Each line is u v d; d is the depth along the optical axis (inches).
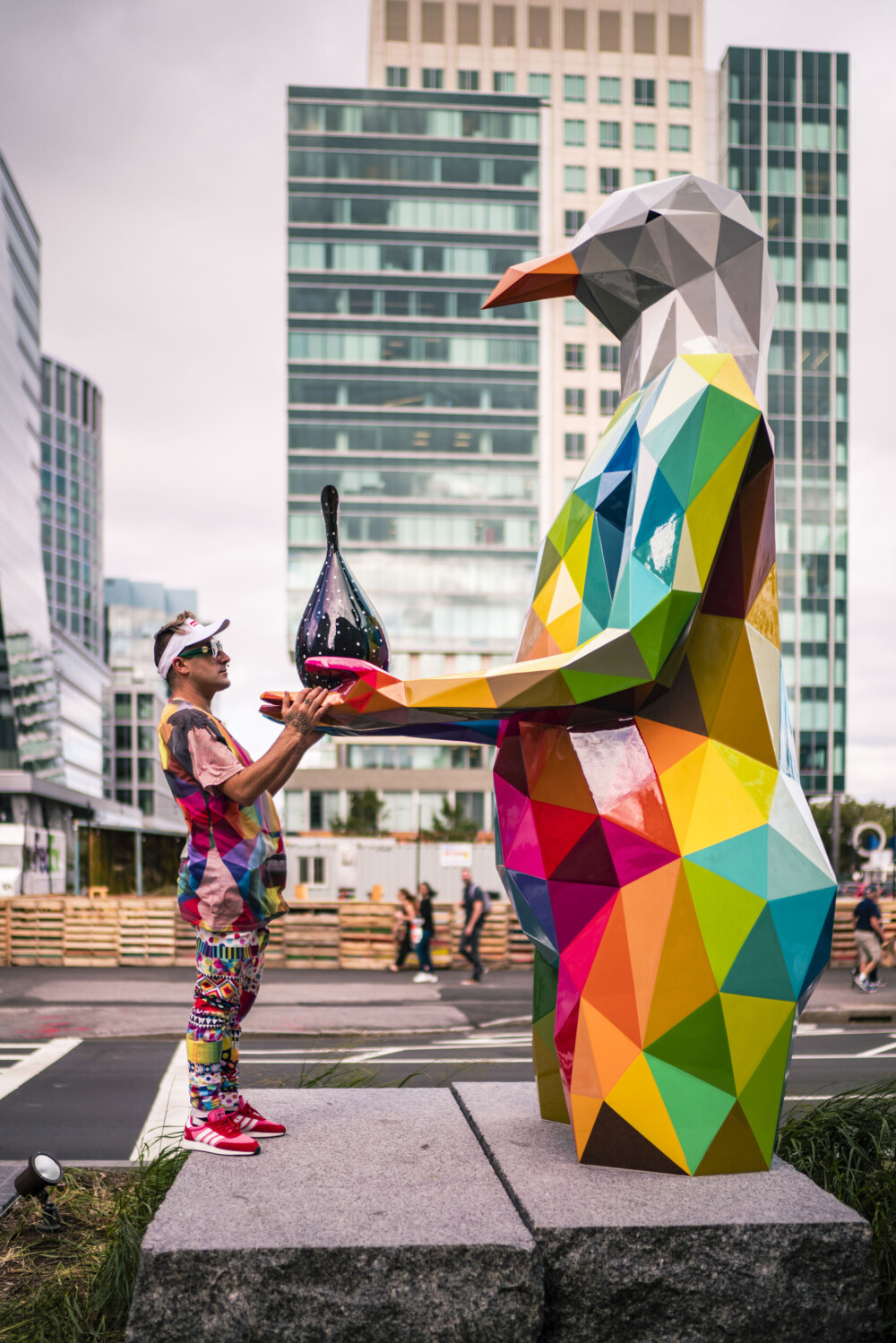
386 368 2596.0
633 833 117.2
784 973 117.9
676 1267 102.5
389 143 2618.1
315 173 2600.9
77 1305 125.7
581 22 2812.5
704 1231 103.0
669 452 116.3
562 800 121.6
